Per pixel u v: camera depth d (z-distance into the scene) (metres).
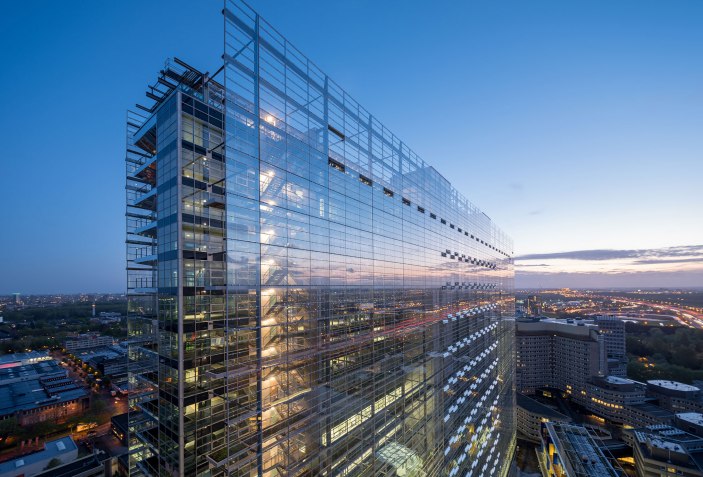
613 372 194.88
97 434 126.06
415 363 55.59
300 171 35.53
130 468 30.95
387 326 49.03
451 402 67.62
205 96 30.70
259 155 31.17
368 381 43.25
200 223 26.56
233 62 29.55
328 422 35.81
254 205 30.30
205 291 26.33
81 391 153.25
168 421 25.73
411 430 51.78
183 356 24.84
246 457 27.66
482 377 87.88
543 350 198.50
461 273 80.88
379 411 44.66
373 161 48.69
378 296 47.62
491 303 103.50
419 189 62.22
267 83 32.62
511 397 123.06
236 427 27.41
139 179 37.47
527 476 116.75
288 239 33.25
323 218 38.19
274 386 30.30
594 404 164.88
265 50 32.81
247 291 28.95
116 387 167.75
